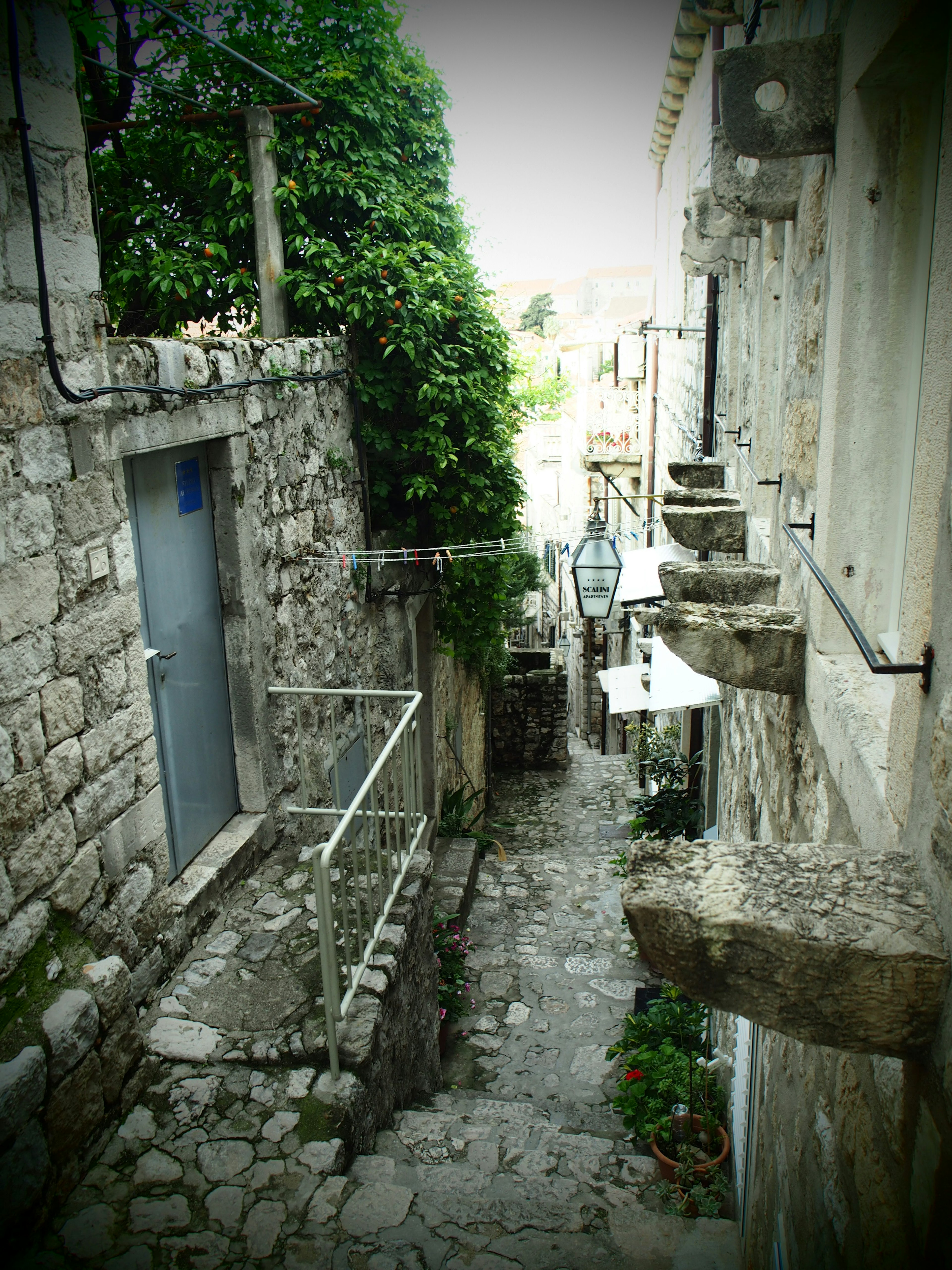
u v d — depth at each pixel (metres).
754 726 3.87
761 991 1.43
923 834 1.44
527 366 7.41
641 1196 3.10
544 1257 2.63
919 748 1.46
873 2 1.87
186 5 5.84
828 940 1.36
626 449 13.47
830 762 2.19
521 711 13.41
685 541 4.48
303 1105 2.92
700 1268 2.70
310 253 5.79
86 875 2.94
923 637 1.49
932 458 1.44
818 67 2.24
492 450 6.73
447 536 6.99
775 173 2.93
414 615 7.45
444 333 6.43
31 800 2.67
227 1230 2.52
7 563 2.56
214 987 3.44
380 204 6.09
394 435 6.56
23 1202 2.41
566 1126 4.02
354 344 6.05
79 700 2.91
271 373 4.64
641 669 9.23
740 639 2.67
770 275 3.90
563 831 10.43
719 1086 4.26
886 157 2.07
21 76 2.58
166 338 4.69
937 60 1.83
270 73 5.81
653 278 12.77
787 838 2.88
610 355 16.98
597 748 16.64
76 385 2.88
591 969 6.54
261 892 4.14
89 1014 2.71
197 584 4.09
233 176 5.79
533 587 13.43
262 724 4.54
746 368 4.84
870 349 2.18
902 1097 1.41
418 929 4.10
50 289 2.75
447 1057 5.37
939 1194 1.19
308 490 5.25
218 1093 2.96
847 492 2.27
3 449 2.54
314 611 5.33
